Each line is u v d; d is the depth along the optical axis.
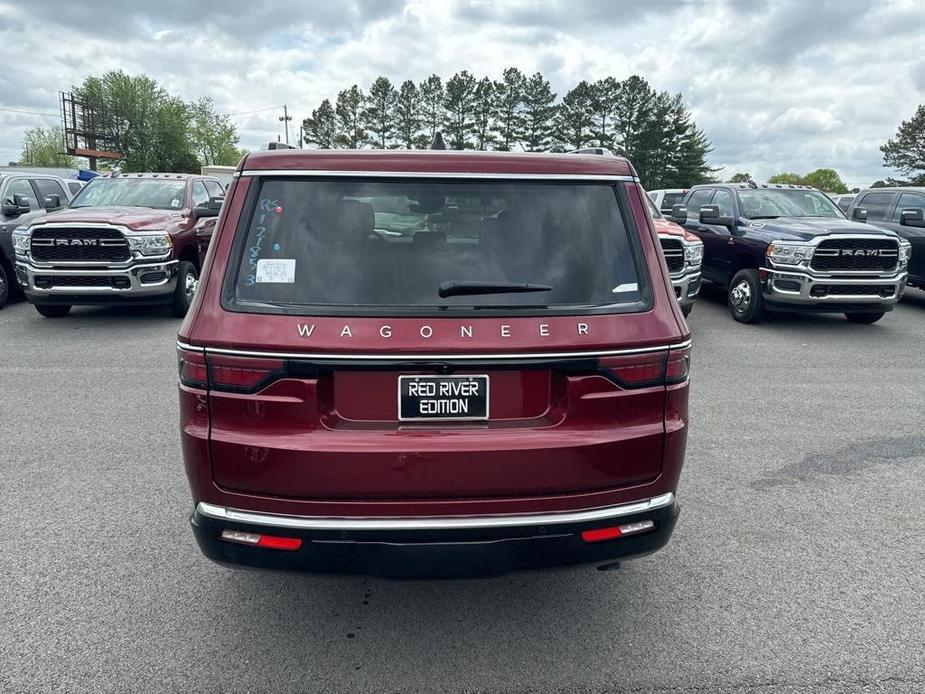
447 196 2.74
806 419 6.20
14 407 6.25
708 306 12.09
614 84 72.56
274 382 2.55
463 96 73.81
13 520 4.13
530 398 2.66
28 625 3.13
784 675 2.85
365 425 2.60
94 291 9.47
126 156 76.25
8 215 11.34
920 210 11.84
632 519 2.73
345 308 2.59
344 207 2.72
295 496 2.58
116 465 4.97
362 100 75.50
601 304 2.69
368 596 3.41
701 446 5.51
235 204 2.71
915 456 5.33
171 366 7.71
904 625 3.21
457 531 2.59
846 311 9.96
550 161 2.83
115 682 2.77
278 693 2.72
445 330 2.57
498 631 3.14
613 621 3.22
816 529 4.14
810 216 11.08
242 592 3.42
